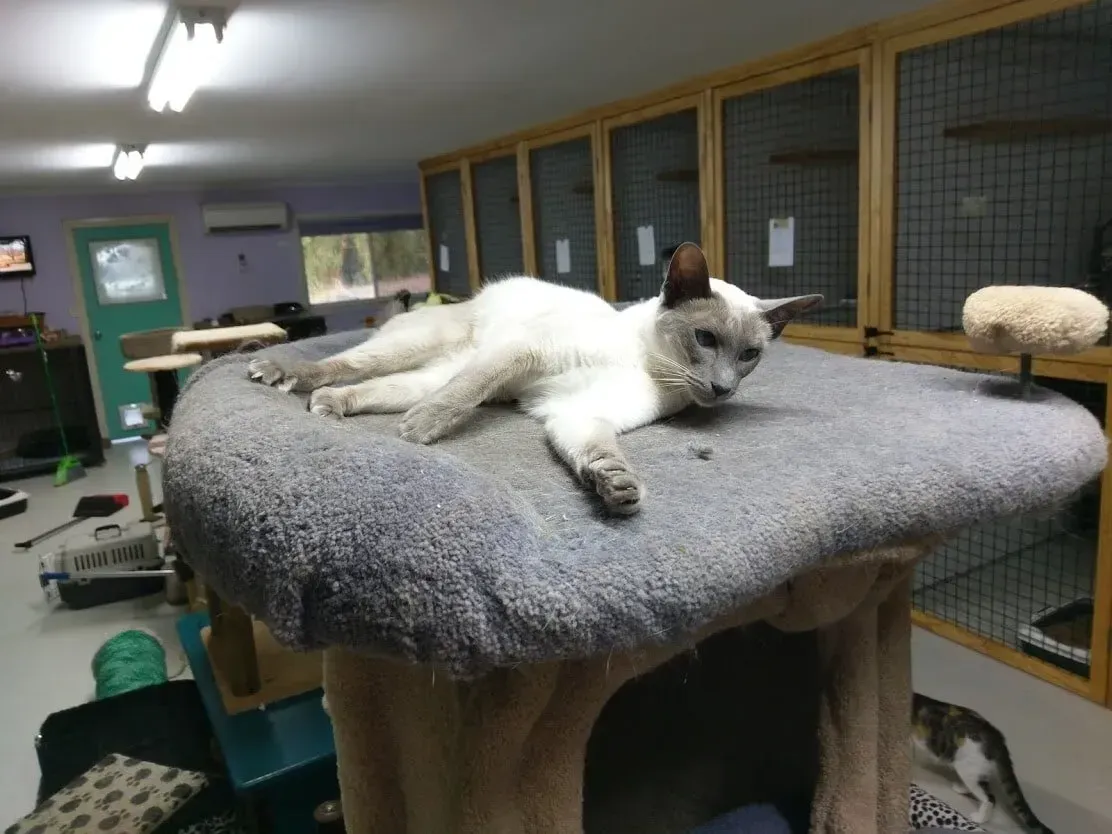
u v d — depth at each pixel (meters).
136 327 5.60
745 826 1.05
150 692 1.90
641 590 0.60
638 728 1.23
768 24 2.02
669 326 1.01
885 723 1.07
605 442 0.79
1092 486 1.90
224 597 0.68
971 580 2.36
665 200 2.67
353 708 0.85
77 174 4.45
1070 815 1.54
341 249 6.21
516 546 0.61
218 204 5.63
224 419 0.82
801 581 0.81
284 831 1.41
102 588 2.89
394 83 2.49
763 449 0.85
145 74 2.19
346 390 1.08
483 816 0.74
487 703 0.71
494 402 1.10
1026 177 1.90
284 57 2.10
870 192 2.02
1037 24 1.66
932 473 0.78
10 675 2.44
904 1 1.83
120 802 1.49
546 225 3.31
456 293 4.19
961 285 2.01
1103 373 1.69
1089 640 1.95
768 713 1.17
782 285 2.36
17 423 4.86
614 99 2.94
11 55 1.91
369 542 0.59
